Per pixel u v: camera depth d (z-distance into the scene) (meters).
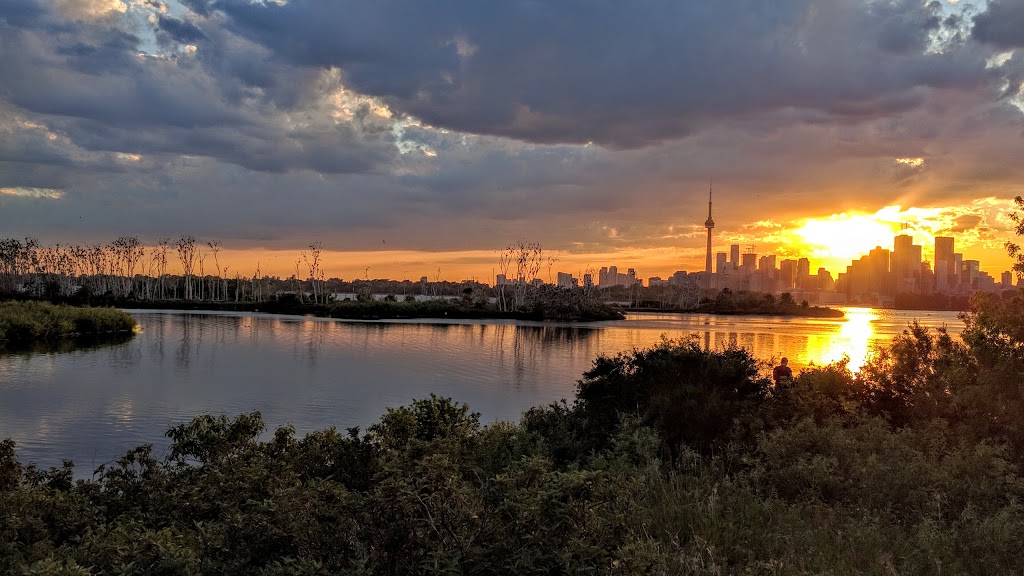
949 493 7.49
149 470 9.07
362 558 4.45
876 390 13.15
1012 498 7.04
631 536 5.17
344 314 109.38
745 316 176.00
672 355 13.89
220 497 7.28
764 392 13.13
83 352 43.56
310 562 4.36
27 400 24.27
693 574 5.18
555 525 4.70
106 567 5.39
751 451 9.79
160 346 48.78
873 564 5.55
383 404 24.38
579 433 11.45
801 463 8.03
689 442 10.80
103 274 180.50
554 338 68.00
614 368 14.17
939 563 5.34
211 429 10.22
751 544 6.03
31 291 135.25
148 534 5.21
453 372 36.06
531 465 5.25
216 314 107.00
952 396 12.17
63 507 7.58
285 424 20.17
